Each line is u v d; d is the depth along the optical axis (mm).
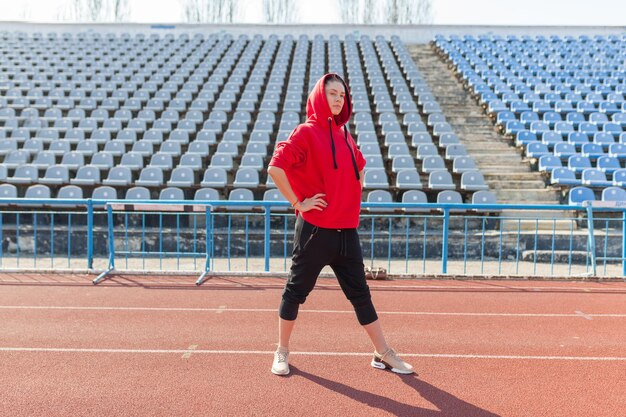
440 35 24203
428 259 9484
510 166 12805
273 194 10219
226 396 3477
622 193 10078
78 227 9695
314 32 24906
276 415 3217
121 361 4109
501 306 5953
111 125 14266
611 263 9266
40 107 15500
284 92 18094
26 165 11320
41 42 23516
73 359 4148
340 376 3834
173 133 13406
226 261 9047
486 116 15977
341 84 3496
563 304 6059
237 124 14227
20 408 3291
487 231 9922
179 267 8383
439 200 10383
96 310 5602
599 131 14164
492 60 21188
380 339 3893
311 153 3471
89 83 17891
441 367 4047
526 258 9391
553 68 20484
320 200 3428
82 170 11000
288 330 3822
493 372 3955
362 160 3725
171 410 3271
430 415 3234
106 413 3229
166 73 19562
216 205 7348
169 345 4488
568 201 11047
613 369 4043
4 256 9367
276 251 9516
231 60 20938
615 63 20859
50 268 7633
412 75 19219
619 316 5578
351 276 3686
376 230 10297
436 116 14852
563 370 4016
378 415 3229
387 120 14688
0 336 4711
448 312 5680
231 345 4492
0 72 18938
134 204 7398
